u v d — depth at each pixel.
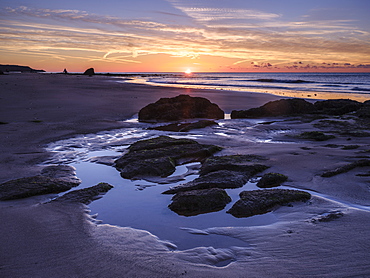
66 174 5.87
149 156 6.74
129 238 3.43
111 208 4.40
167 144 7.61
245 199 4.39
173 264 2.86
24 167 6.32
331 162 6.15
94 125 11.30
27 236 3.44
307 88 34.34
